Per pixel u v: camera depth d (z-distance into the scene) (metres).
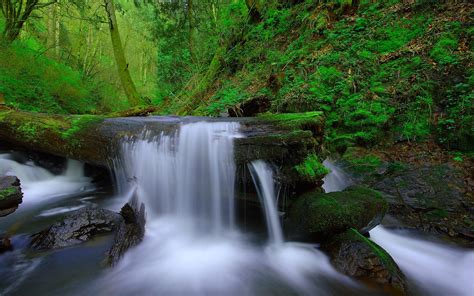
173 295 2.69
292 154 3.65
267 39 9.98
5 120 5.32
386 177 4.59
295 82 7.11
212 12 13.86
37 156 5.63
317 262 3.06
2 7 11.78
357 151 5.35
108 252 3.10
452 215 3.78
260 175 3.76
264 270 3.09
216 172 4.04
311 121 4.05
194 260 3.26
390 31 7.02
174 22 16.45
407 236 3.68
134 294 2.68
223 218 4.09
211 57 12.69
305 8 9.57
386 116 5.37
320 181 3.81
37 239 3.30
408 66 5.93
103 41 26.03
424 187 4.21
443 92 5.20
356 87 6.21
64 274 2.83
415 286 2.82
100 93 16.52
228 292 2.74
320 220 3.15
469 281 2.93
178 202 4.21
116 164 4.58
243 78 9.62
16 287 2.67
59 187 5.37
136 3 16.30
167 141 4.29
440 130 4.84
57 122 5.09
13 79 9.71
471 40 5.56
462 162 4.35
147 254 3.29
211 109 8.42
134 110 8.73
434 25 6.36
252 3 11.03
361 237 2.94
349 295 2.62
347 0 8.63
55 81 12.11
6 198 3.80
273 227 3.72
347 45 7.41
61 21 19.59
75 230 3.34
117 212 4.04
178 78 14.68
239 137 3.90
